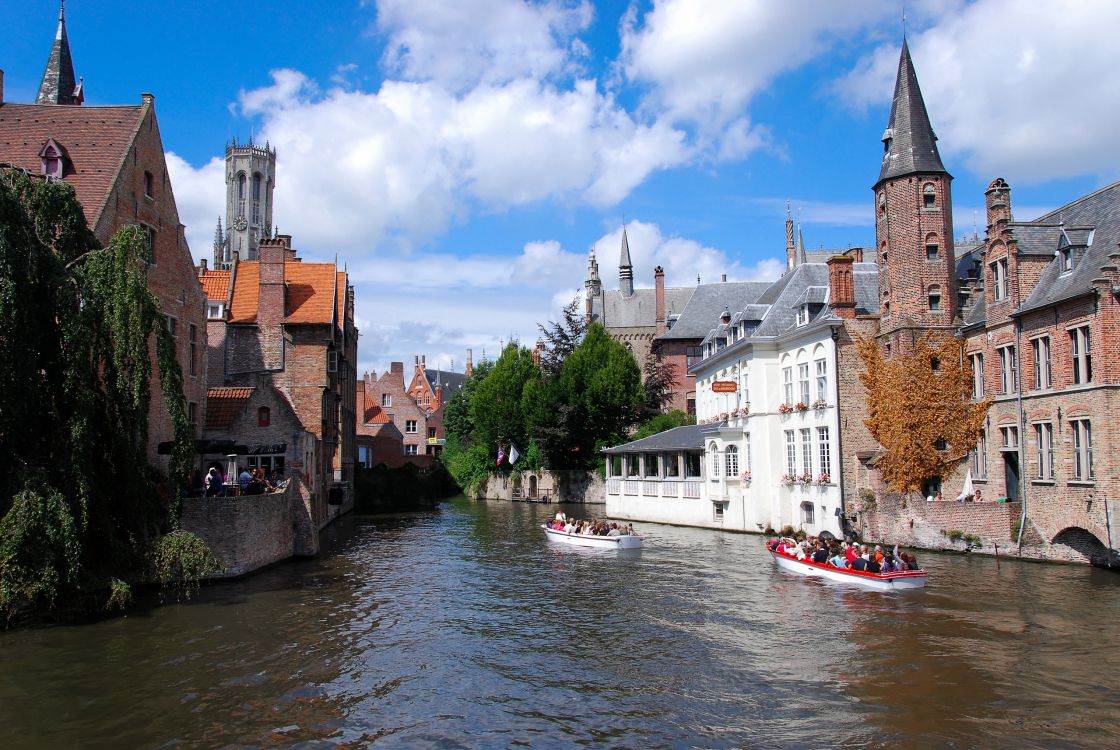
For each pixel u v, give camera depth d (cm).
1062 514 2722
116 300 2052
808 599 2338
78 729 1367
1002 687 1541
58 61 4097
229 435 3419
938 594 2322
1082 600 2206
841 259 3528
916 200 3384
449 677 1666
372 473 6341
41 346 2009
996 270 3119
